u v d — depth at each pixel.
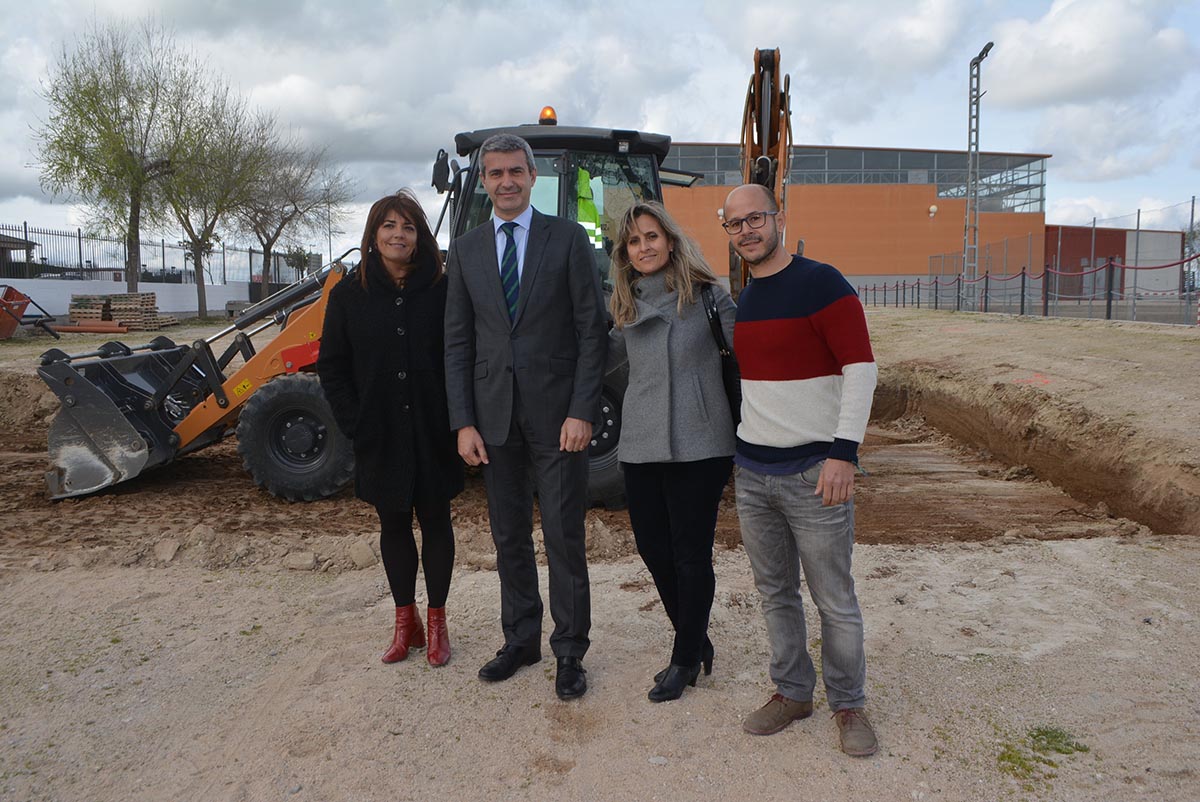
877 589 4.00
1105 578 4.04
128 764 2.60
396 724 2.80
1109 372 7.80
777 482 2.51
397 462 3.06
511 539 3.10
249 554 4.53
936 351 11.51
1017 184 42.91
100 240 24.44
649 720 2.79
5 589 4.09
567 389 2.98
